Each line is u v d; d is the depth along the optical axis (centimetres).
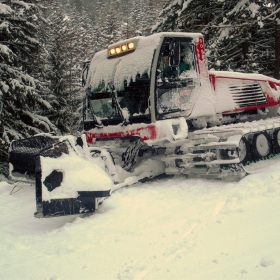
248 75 857
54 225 501
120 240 400
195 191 581
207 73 738
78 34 4709
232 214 437
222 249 342
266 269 294
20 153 659
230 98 791
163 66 671
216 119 754
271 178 561
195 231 396
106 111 749
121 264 339
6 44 1300
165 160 693
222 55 1441
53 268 347
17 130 1330
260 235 363
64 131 2086
